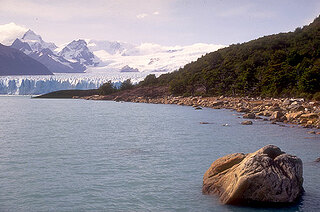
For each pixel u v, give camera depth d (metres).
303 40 135.50
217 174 15.24
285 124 44.12
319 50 110.38
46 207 13.44
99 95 176.38
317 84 82.25
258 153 14.27
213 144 28.31
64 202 13.96
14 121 53.19
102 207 13.43
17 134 36.28
